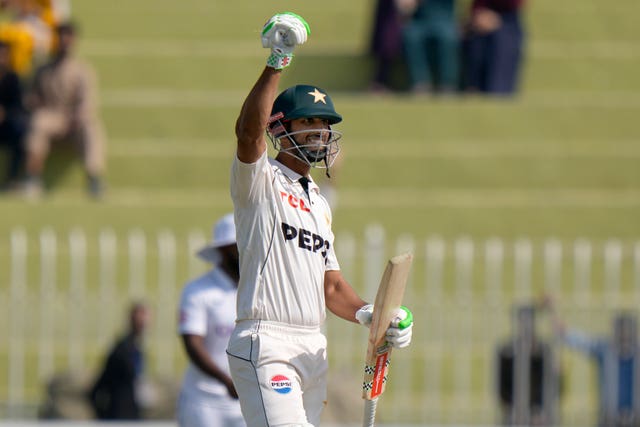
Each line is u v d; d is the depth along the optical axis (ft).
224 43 215.92
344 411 139.64
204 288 98.27
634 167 187.62
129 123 193.67
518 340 140.26
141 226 174.81
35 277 168.66
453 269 169.07
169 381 145.28
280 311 69.05
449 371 157.28
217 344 98.02
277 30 65.16
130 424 130.31
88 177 183.73
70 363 158.30
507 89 198.70
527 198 184.55
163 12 219.41
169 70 204.74
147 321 142.10
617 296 167.22
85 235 173.88
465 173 186.09
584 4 220.23
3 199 176.14
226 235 97.60
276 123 70.49
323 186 165.99
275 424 67.92
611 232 176.76
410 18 200.23
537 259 172.35
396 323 68.80
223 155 188.65
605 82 206.59
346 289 73.56
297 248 69.41
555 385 140.46
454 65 200.03
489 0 198.70
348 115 192.03
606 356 141.69
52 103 183.32
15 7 196.75
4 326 159.94
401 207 175.42
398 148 188.44
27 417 153.28
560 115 193.47
